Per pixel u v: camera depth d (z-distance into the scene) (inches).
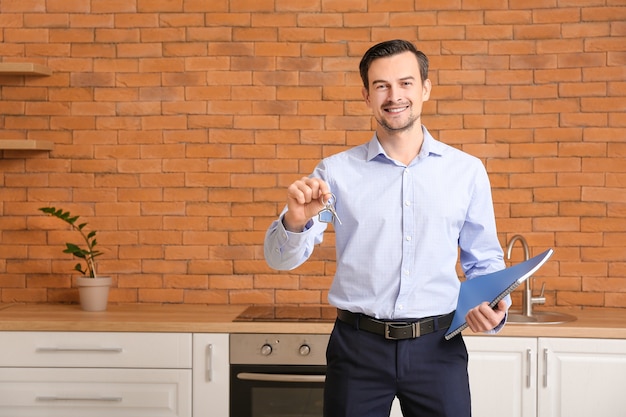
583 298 136.6
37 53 142.2
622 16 135.0
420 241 83.4
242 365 120.3
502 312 75.4
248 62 140.3
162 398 121.3
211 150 140.9
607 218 135.9
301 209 72.9
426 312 82.5
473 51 137.5
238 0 140.1
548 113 136.6
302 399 119.7
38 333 122.4
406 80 80.7
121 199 142.0
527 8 136.6
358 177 85.9
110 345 121.7
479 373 117.6
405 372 81.8
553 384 116.8
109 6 141.3
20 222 143.0
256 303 140.9
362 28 138.9
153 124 141.3
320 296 140.2
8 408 122.9
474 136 137.6
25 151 142.3
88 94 141.9
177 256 141.7
